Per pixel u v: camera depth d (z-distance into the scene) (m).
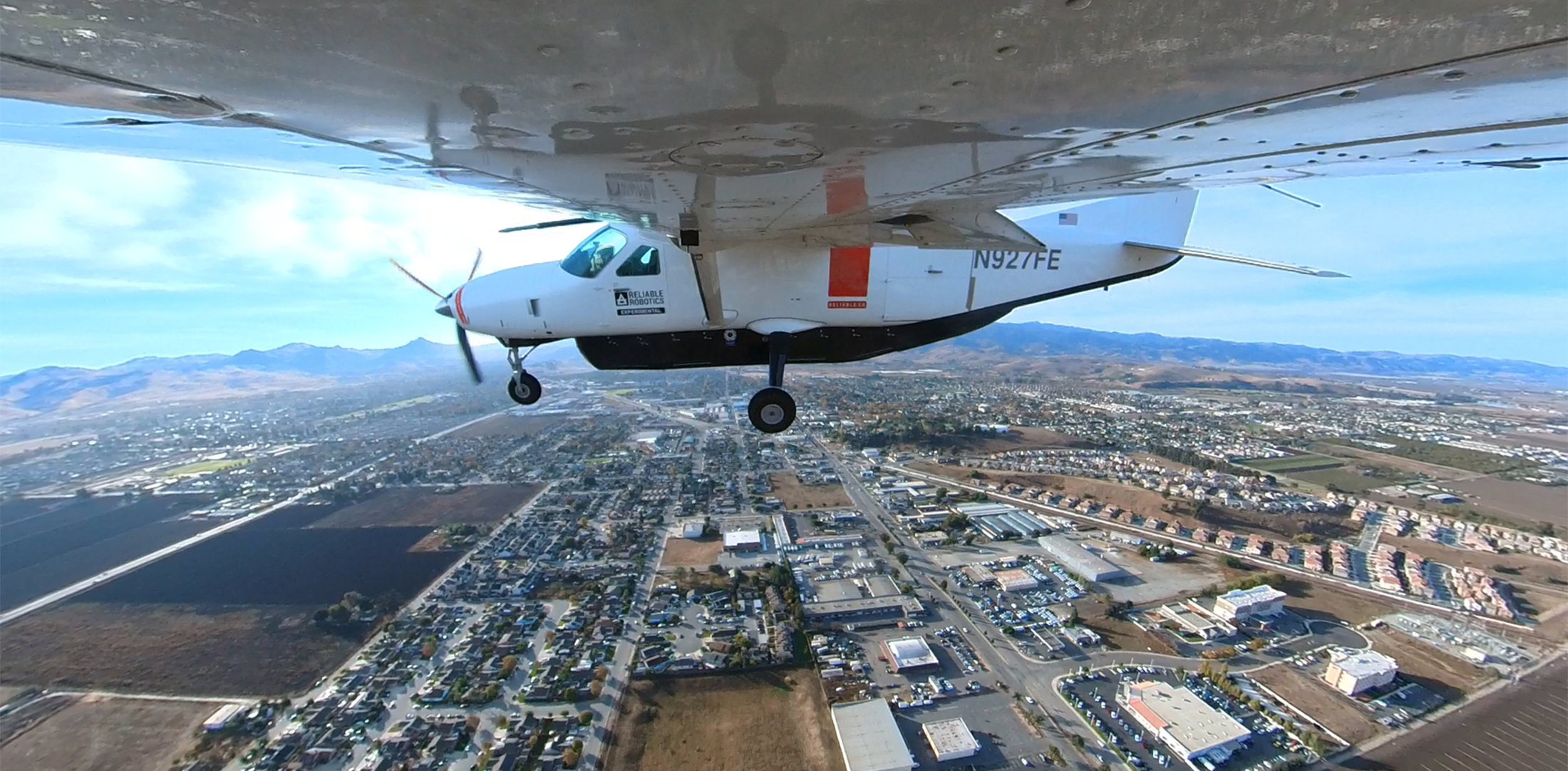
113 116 3.33
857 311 10.34
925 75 2.46
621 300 10.39
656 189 4.82
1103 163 4.25
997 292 10.70
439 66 2.42
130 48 2.33
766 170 4.13
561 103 2.84
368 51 2.30
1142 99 2.85
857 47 2.17
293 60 2.43
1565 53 2.27
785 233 6.99
